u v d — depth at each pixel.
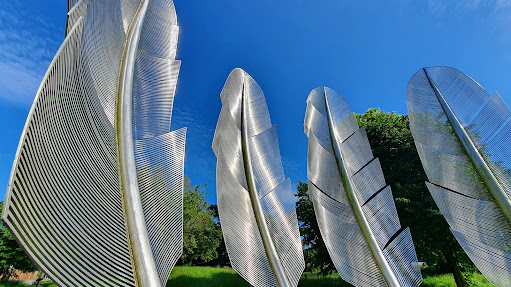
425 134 5.80
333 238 5.12
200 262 29.59
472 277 14.28
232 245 4.37
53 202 2.55
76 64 3.20
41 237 2.37
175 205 3.56
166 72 4.85
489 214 4.50
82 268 2.52
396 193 13.90
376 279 4.52
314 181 6.04
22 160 2.32
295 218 5.16
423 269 19.34
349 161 6.14
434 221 12.11
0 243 20.02
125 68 4.35
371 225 5.10
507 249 4.15
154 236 3.11
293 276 4.45
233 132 5.64
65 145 2.83
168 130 4.17
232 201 4.83
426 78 6.51
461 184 4.96
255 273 4.25
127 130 3.74
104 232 2.82
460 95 5.93
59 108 2.82
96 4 3.82
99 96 3.60
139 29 5.12
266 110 6.61
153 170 3.62
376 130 16.80
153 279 2.77
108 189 3.13
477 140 5.25
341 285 14.86
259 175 5.36
